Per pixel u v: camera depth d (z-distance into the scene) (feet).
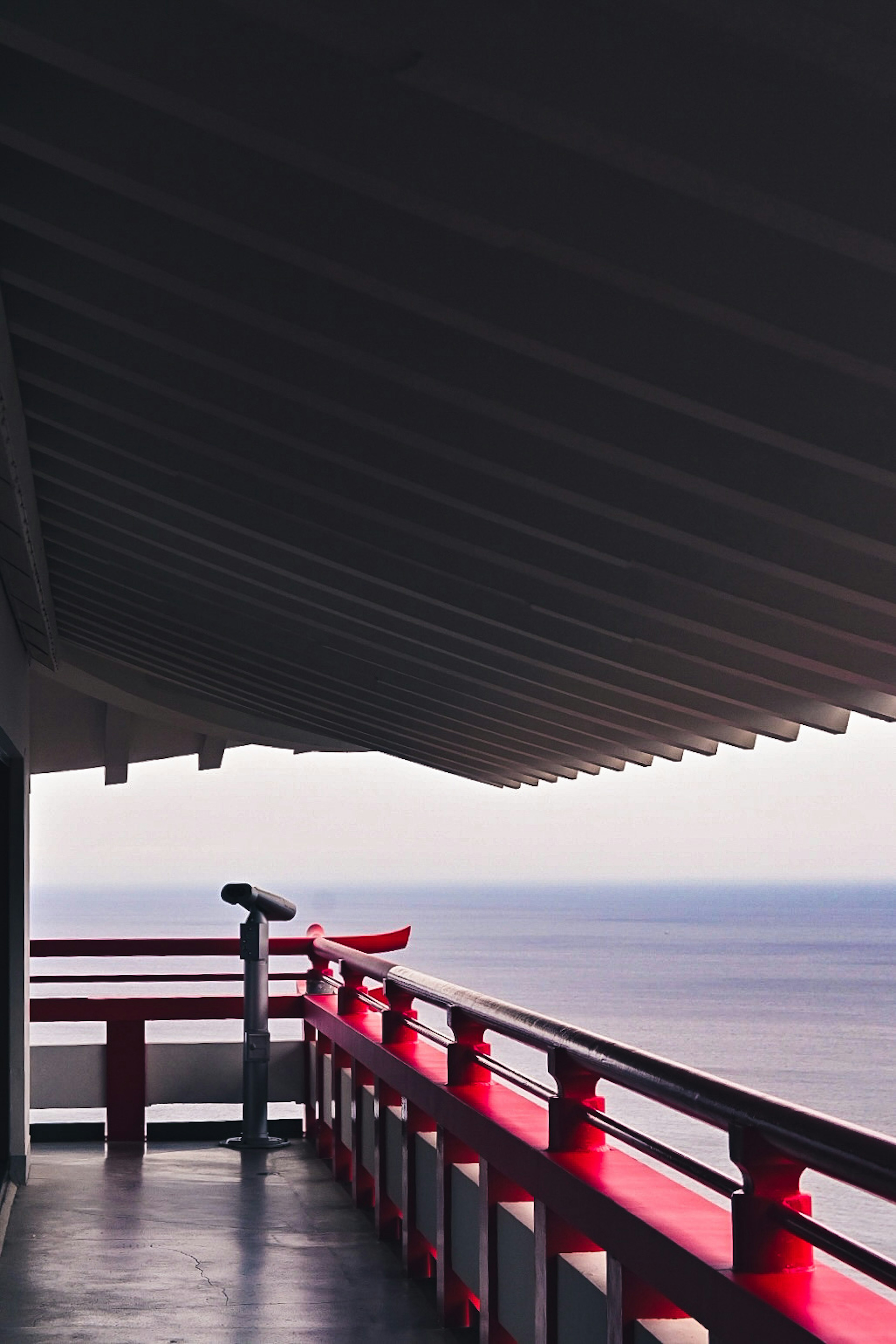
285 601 15.65
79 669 24.21
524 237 6.55
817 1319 5.89
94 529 15.05
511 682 16.53
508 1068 11.17
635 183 6.60
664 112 5.73
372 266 7.38
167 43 6.19
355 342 8.31
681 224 6.66
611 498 9.54
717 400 7.65
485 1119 11.07
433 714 20.92
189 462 11.60
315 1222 16.57
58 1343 12.07
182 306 9.02
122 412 10.81
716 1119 6.95
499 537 11.21
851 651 11.52
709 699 14.65
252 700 23.89
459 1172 12.31
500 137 6.49
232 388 9.88
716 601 11.48
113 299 9.03
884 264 6.10
